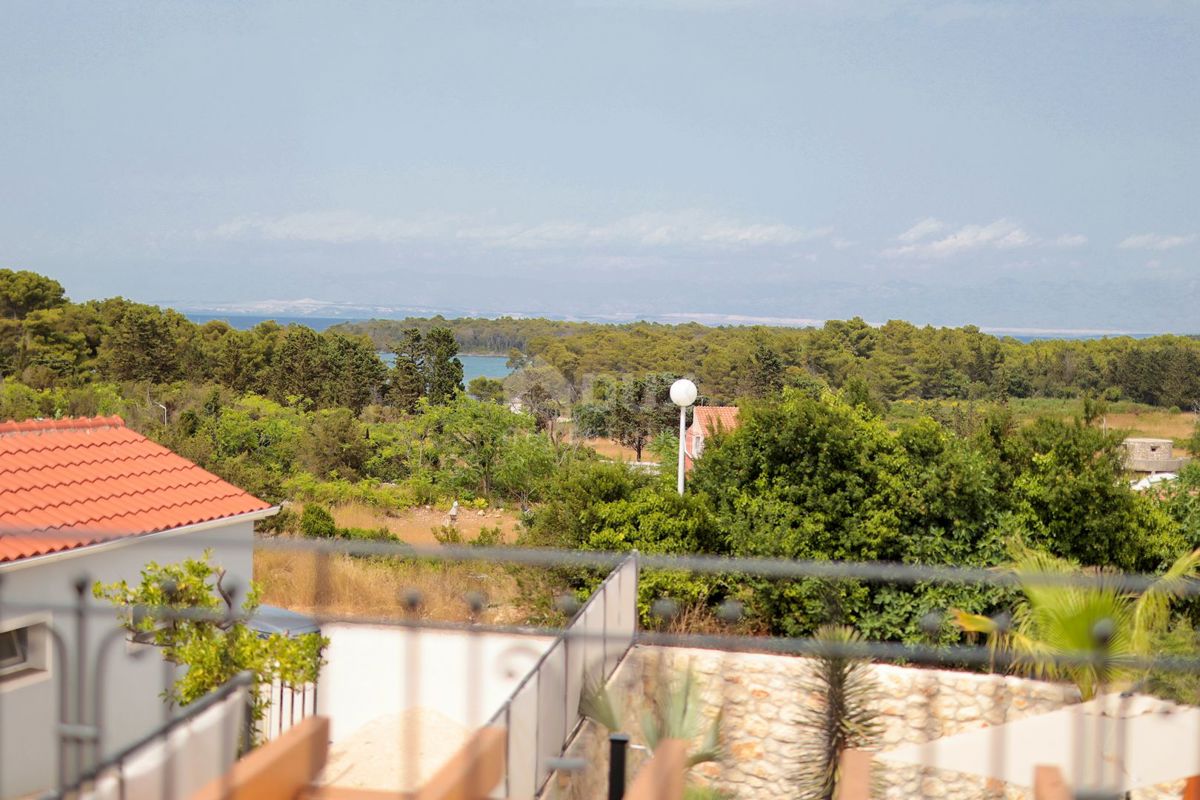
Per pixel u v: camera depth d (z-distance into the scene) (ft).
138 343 225.15
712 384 255.09
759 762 20.11
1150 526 41.04
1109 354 219.61
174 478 38.47
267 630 28.73
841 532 40.04
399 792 7.70
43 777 27.02
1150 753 17.24
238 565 37.09
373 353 228.02
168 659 23.08
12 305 224.12
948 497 40.01
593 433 161.38
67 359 221.87
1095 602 20.06
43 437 38.24
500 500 110.11
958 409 128.77
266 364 238.27
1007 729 21.04
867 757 9.32
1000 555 39.52
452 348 225.15
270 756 7.46
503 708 15.16
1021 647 20.68
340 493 100.73
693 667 20.30
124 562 32.45
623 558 9.59
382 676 28.66
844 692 14.01
